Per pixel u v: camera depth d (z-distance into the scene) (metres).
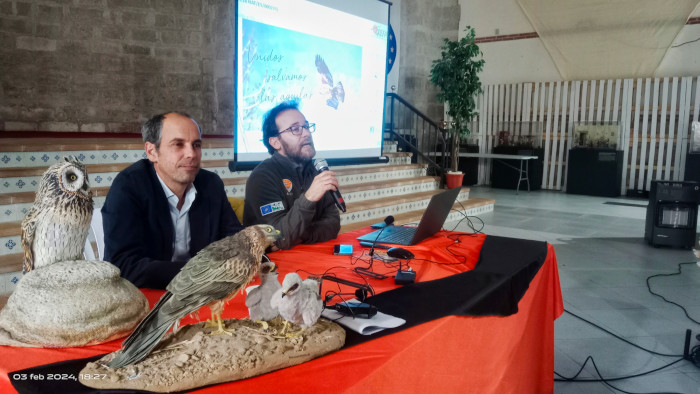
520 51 11.71
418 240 2.25
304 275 1.72
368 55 5.29
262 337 1.02
